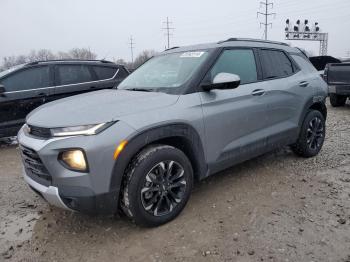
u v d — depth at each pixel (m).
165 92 3.51
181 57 4.08
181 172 3.34
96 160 2.78
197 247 2.95
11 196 4.21
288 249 2.87
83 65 7.21
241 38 4.35
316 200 3.74
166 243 3.03
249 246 2.93
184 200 3.42
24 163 3.28
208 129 3.54
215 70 3.75
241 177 4.45
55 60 7.00
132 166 3.02
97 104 3.21
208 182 4.30
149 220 3.16
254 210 3.55
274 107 4.34
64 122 2.90
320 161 5.02
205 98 3.55
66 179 2.81
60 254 2.96
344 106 10.96
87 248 3.02
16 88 6.45
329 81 10.21
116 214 3.55
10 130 6.41
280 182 4.27
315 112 5.10
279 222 3.29
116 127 2.89
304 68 5.09
